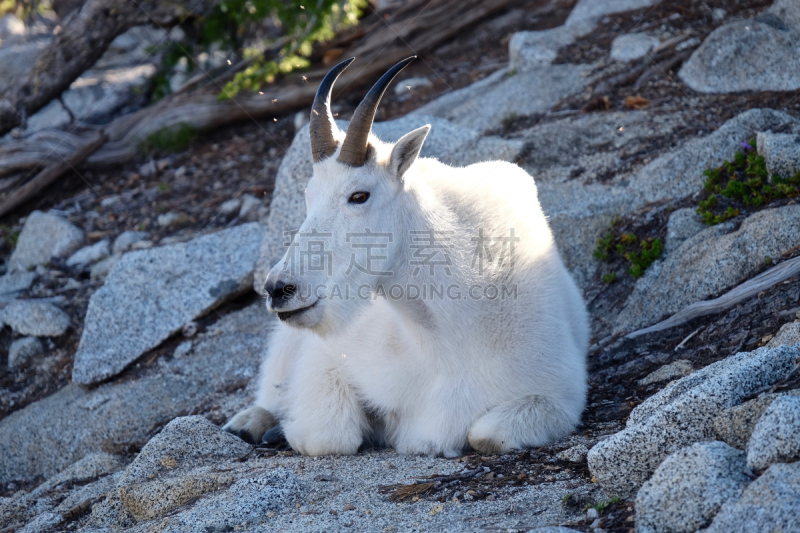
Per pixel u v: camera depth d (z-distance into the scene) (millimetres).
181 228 26281
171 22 31188
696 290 15234
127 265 22344
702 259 15656
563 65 26422
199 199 27625
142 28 36000
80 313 23203
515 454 11609
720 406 9281
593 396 13992
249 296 21734
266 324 20359
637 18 27734
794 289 13445
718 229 16500
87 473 15477
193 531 10234
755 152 18062
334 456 12953
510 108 25047
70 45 30172
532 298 12688
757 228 15047
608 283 17734
